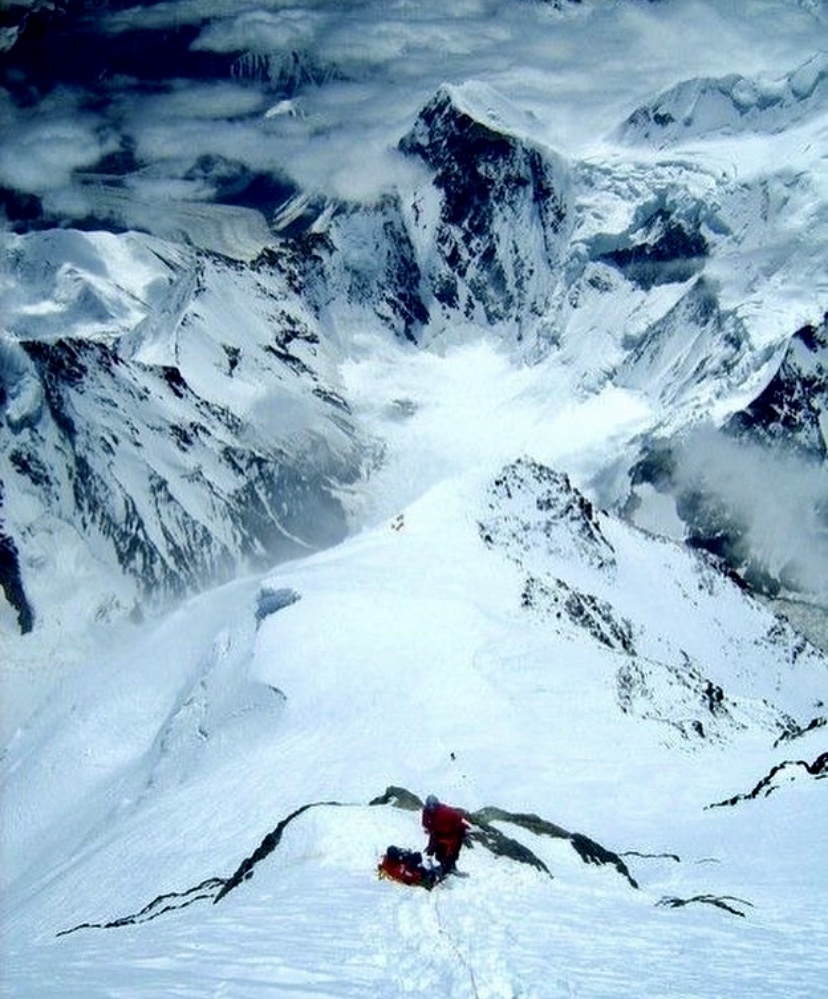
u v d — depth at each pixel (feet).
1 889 260.42
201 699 292.81
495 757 193.26
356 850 86.07
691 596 474.49
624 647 346.54
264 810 173.88
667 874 111.34
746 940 67.67
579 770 186.80
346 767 187.32
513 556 388.57
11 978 51.60
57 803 334.24
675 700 260.62
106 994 47.50
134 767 315.37
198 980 50.83
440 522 389.19
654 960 59.82
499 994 50.67
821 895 90.22
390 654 252.21
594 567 438.40
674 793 172.76
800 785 153.17
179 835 170.50
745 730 255.09
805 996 54.08
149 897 142.92
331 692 236.84
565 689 241.96
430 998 49.60
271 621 277.64
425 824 78.84
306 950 57.88
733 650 441.27
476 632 269.03
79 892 163.43
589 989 52.34
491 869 81.87
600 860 101.14
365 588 301.63
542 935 63.57
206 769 236.63
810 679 462.19
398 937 61.11
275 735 223.92
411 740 203.31
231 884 90.43
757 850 119.44
